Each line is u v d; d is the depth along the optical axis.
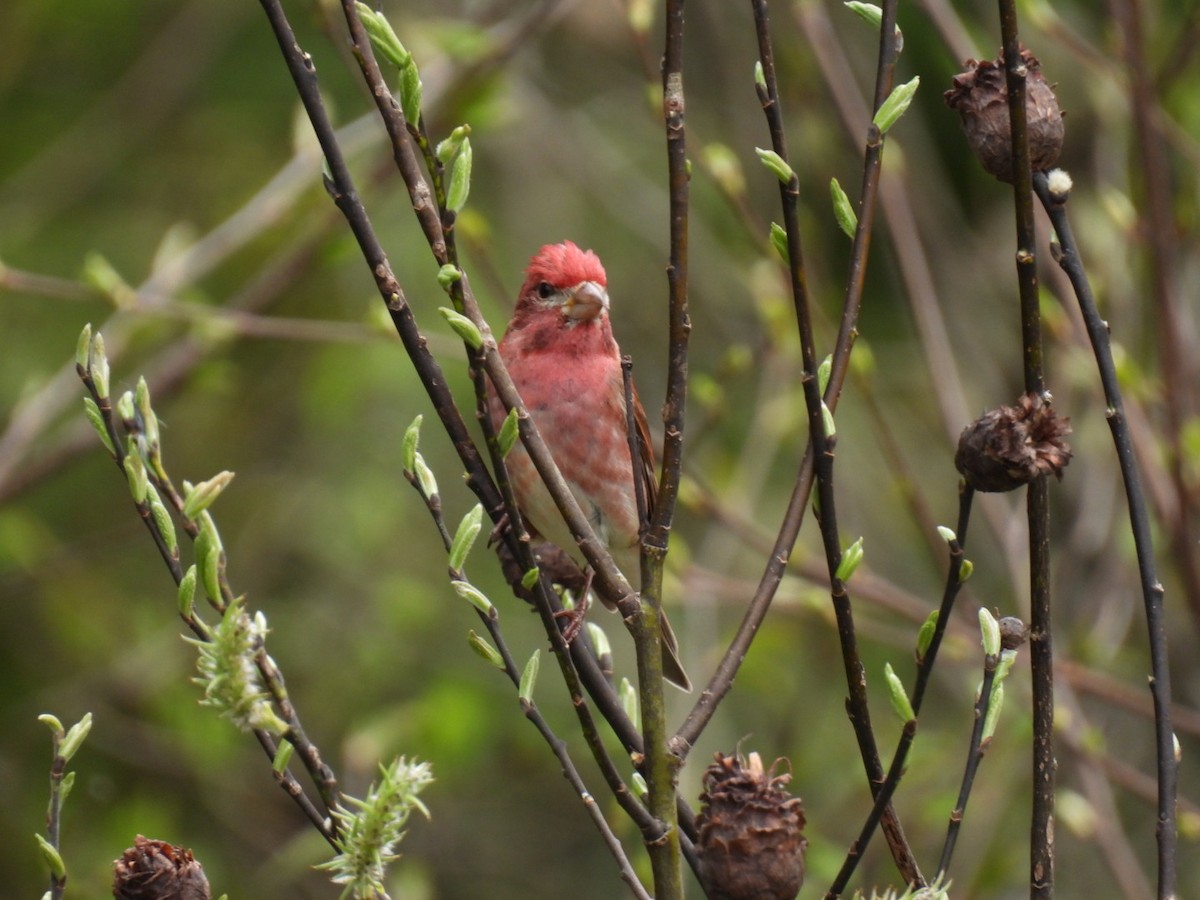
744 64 12.08
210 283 14.30
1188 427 8.33
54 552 12.91
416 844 14.87
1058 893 11.45
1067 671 9.16
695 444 9.47
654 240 13.98
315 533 14.66
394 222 14.36
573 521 4.44
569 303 7.90
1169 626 11.19
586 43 14.21
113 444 4.40
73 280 14.36
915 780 11.16
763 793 4.30
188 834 14.12
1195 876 11.78
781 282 9.60
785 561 4.61
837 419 13.67
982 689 4.42
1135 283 9.89
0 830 13.27
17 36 13.85
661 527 4.50
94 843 13.09
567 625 5.85
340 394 14.05
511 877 14.88
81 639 14.20
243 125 15.41
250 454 15.09
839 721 12.72
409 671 14.26
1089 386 8.73
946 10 8.45
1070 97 11.59
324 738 14.05
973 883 10.03
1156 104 8.36
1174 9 10.70
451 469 14.71
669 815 4.38
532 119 13.70
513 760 14.95
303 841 11.28
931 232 10.95
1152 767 11.96
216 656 3.96
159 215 15.03
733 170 8.78
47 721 4.29
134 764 13.95
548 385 7.90
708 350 14.50
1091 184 11.16
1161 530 8.48
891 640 9.67
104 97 15.37
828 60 8.71
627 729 4.69
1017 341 11.40
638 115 14.81
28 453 13.23
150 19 15.36
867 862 9.88
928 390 13.70
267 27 15.38
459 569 4.50
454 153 4.26
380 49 4.16
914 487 8.98
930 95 13.55
